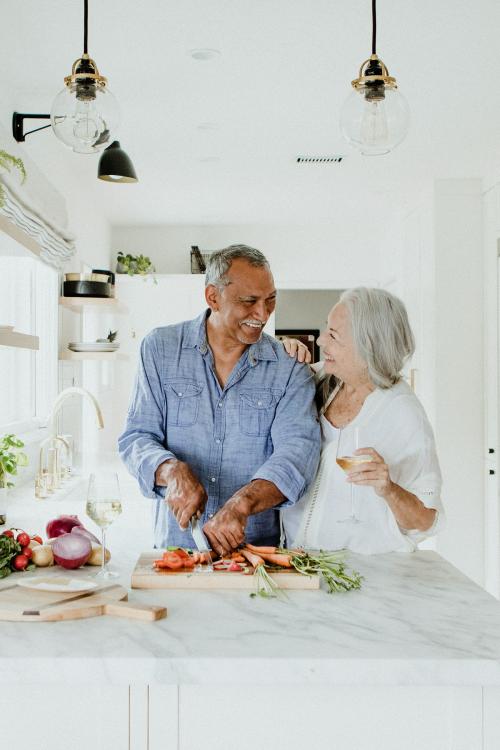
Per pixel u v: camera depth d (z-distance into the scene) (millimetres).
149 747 1306
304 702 1308
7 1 2635
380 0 2670
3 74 3104
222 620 1374
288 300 9508
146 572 1583
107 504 1616
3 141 2854
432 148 4375
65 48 3002
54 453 3639
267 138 4219
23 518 2803
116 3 2658
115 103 2014
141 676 1198
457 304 4883
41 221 3408
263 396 2018
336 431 2010
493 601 1498
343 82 3418
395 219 6129
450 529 4836
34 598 1442
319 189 5363
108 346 4277
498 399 4598
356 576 1582
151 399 2029
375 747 1308
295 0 2664
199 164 4738
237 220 6457
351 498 1939
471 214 4906
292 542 2016
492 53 3117
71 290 4227
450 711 1303
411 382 5488
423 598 1516
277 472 1825
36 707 1308
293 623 1360
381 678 1196
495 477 4629
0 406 3730
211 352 2039
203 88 3471
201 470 2027
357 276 6734
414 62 3201
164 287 6430
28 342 2168
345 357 1972
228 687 1304
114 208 5973
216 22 2822
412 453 1939
